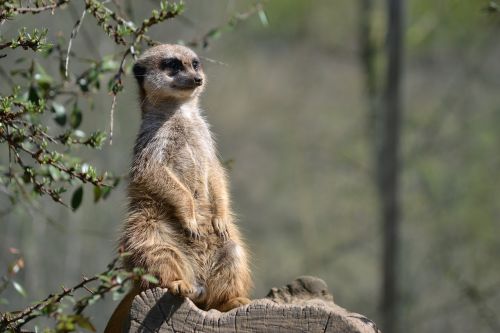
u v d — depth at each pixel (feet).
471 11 98.73
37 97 33.50
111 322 28.25
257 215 113.09
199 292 28.14
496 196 100.37
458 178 100.53
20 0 27.89
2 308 58.54
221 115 118.21
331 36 112.37
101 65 36.11
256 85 123.85
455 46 109.70
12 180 35.91
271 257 107.45
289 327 24.31
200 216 31.71
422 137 102.06
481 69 111.65
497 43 113.50
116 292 27.94
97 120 74.74
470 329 91.97
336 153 99.81
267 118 120.88
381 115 93.91
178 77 33.73
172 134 33.06
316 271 99.09
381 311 84.99
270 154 118.62
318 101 127.03
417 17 102.68
